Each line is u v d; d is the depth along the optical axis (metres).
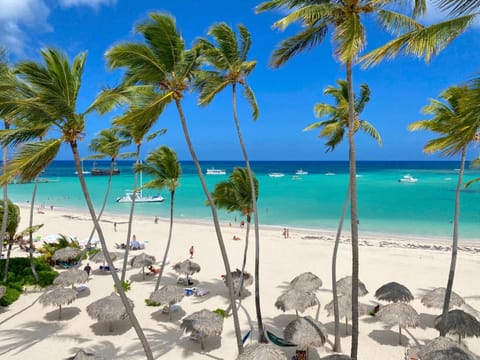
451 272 13.61
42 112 9.45
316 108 14.59
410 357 12.68
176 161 18.53
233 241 34.19
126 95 11.31
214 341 14.39
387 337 14.89
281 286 21.47
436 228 40.28
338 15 9.31
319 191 78.81
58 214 51.75
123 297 10.84
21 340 14.21
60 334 14.80
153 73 10.32
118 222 44.91
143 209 57.12
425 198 63.69
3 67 11.41
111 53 9.50
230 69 13.03
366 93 14.06
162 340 14.47
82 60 10.84
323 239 35.16
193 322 13.73
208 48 12.29
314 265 26.11
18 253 28.12
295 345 13.13
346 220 46.19
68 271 19.28
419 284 21.73
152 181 18.95
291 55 10.87
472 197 63.56
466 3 6.06
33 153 9.50
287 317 16.97
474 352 13.70
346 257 28.08
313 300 15.75
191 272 21.42
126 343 14.13
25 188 91.50
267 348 10.84
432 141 7.14
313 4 9.77
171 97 10.70
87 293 19.86
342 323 16.27
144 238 35.84
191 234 37.69
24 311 17.06
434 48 7.16
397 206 55.47
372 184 93.25
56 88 9.68
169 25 9.85
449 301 14.21
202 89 13.05
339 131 15.18
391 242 33.81
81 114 10.38
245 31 12.98
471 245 32.38
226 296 19.70
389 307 14.41
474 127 6.03
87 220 46.25
